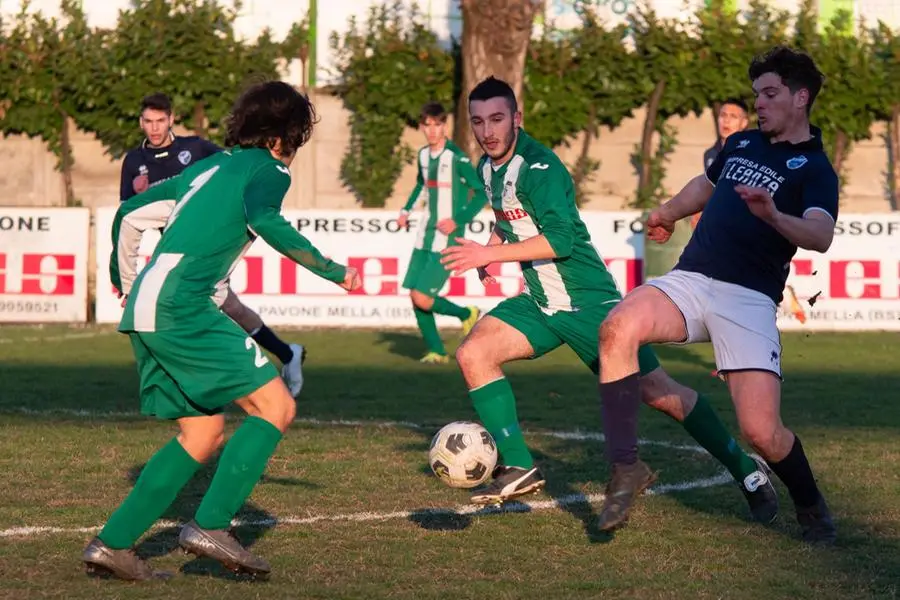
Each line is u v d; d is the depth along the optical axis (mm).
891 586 12875
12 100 52500
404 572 13391
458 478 15438
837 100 53562
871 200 54500
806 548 14633
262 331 27062
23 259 44625
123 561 12758
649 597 12461
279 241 12578
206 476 18641
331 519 15992
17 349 37406
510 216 17000
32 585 12586
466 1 48844
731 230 14836
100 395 27906
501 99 16625
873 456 20797
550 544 14836
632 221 44031
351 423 24281
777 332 14883
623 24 53406
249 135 13109
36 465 19297
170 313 12516
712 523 15992
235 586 12703
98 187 53625
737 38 53312
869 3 55156
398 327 44375
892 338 42562
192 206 12867
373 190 53312
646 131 53719
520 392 29312
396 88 52906
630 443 13945
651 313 14477
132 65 52406
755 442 14680
